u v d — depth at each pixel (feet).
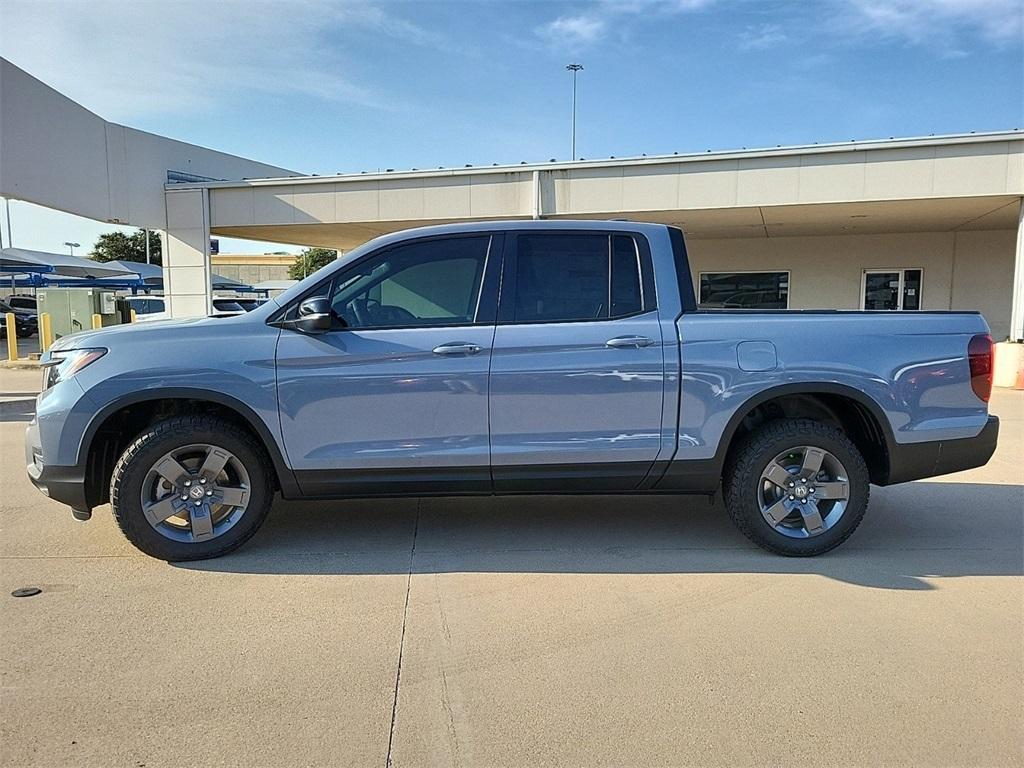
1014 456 24.16
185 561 14.32
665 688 9.86
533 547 15.35
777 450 14.51
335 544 15.47
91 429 13.78
